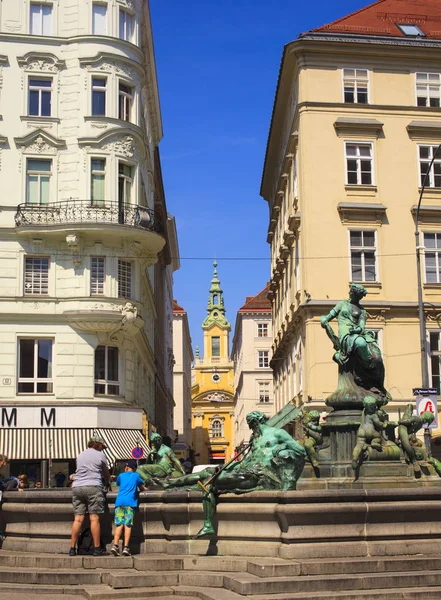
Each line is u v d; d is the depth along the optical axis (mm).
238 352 104812
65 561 12023
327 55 39125
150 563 11742
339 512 11398
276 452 12398
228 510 11961
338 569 10883
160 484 14250
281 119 47188
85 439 32812
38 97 34875
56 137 34562
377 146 38844
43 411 32750
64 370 33312
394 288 37719
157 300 56844
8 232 33594
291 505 11281
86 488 12336
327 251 37656
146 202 44938
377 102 39125
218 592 10516
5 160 34094
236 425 115812
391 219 38281
